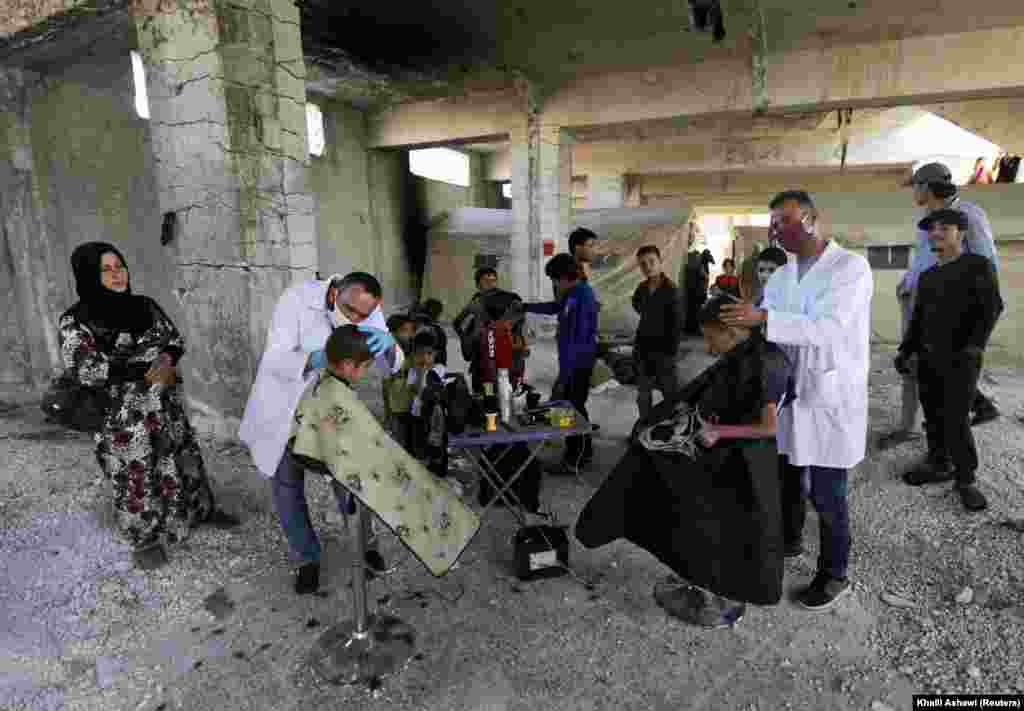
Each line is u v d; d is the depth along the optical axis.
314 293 2.68
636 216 12.12
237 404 4.67
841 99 8.01
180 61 4.34
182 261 4.68
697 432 2.35
